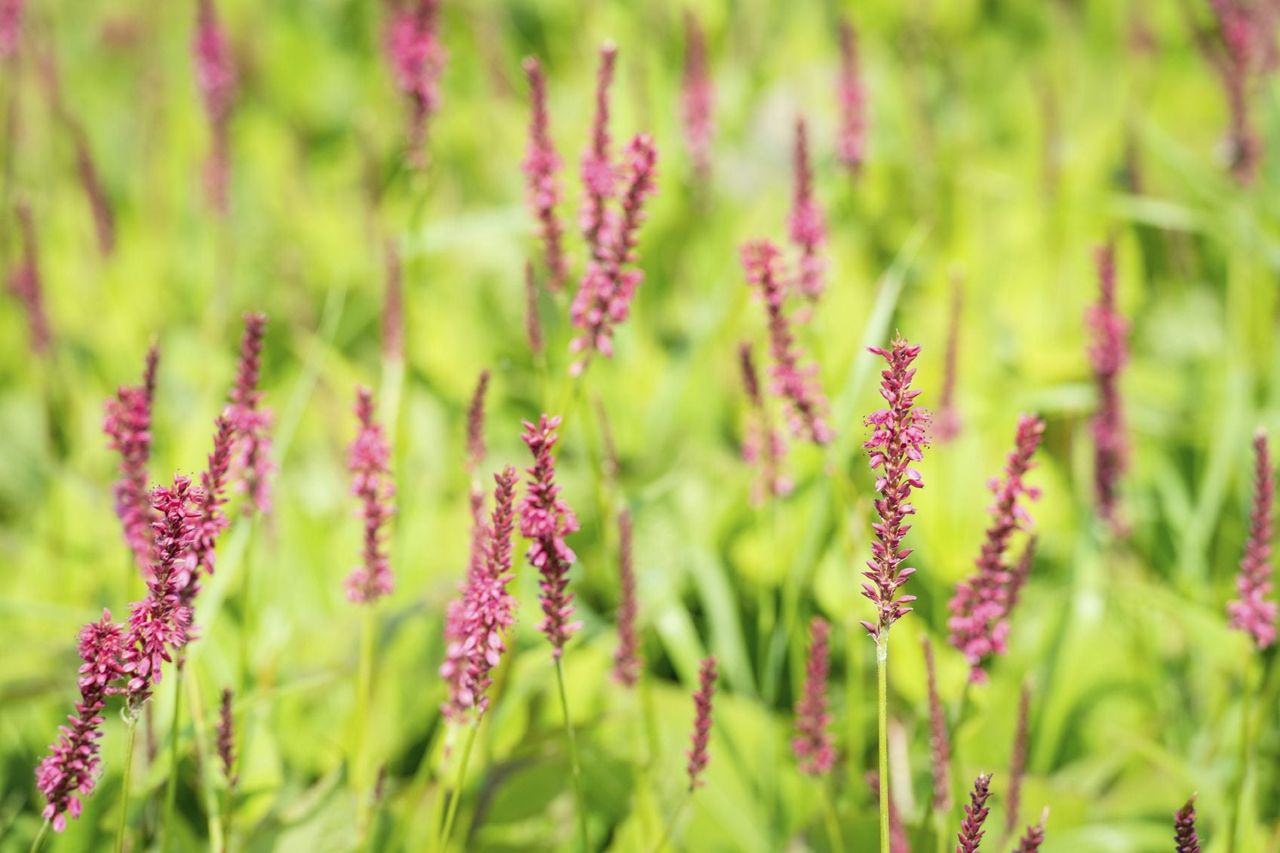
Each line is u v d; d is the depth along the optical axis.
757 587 1.89
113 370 2.44
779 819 1.72
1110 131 2.75
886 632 1.44
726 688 1.84
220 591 1.66
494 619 1.47
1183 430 2.06
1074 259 2.53
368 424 1.59
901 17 3.17
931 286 2.47
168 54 3.56
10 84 2.39
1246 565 1.59
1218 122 2.91
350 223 2.91
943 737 1.57
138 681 1.44
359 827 1.62
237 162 3.13
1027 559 1.62
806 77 3.04
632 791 1.72
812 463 1.86
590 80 2.97
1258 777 1.75
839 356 2.18
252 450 1.59
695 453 2.10
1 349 2.55
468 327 2.48
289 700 1.75
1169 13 3.30
